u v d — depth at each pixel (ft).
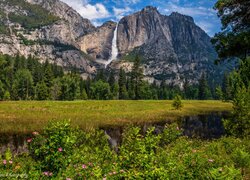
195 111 162.09
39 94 333.42
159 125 102.63
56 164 24.82
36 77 394.73
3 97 341.41
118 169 24.70
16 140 65.26
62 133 26.00
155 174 22.03
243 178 27.07
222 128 95.45
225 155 35.73
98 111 138.92
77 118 104.58
